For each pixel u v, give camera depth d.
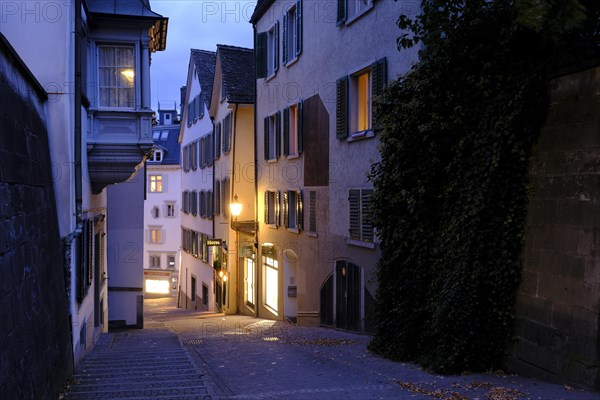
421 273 9.77
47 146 9.70
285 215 19.95
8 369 5.19
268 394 7.46
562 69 7.52
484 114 8.62
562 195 7.46
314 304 17.39
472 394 7.00
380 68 12.84
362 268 14.06
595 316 6.82
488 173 8.30
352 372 8.95
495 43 8.64
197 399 7.20
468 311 8.41
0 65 6.64
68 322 9.85
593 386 6.83
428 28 9.19
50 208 9.17
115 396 7.59
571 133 7.37
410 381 7.97
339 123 15.02
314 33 17.09
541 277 7.77
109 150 12.77
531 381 7.67
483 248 8.38
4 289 5.47
